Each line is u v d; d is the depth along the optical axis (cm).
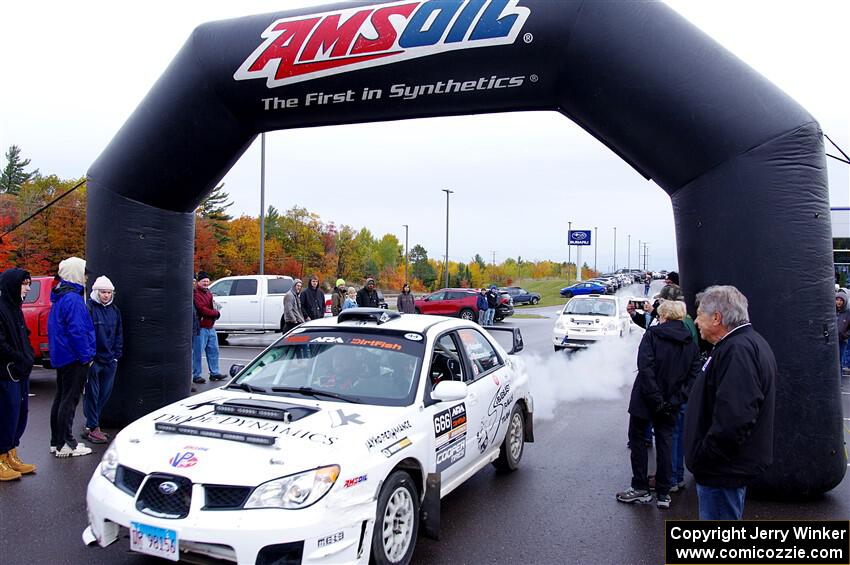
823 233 562
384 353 494
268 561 339
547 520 511
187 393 835
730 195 580
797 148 562
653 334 539
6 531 471
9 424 582
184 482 354
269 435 380
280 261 6862
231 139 772
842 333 1378
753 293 567
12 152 7362
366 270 8550
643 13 618
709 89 587
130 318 782
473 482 607
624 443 761
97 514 375
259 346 1766
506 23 643
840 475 561
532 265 12231
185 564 405
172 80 748
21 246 4831
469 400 521
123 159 771
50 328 654
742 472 331
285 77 710
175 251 809
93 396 714
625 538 477
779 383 557
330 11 705
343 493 358
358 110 716
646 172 686
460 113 709
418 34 667
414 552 446
